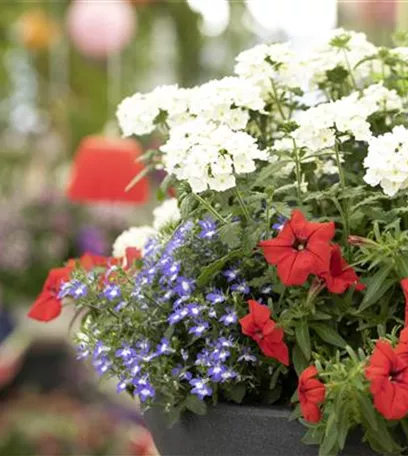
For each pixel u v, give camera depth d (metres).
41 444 3.63
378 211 1.45
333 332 1.37
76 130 6.53
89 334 1.52
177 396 1.40
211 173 1.41
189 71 6.73
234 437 1.36
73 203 4.82
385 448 1.25
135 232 1.80
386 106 1.69
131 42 6.67
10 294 4.77
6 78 6.58
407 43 1.85
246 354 1.39
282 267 1.33
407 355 1.22
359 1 3.40
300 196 1.49
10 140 5.96
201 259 1.48
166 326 1.47
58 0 6.43
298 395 1.27
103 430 3.71
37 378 4.62
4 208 4.80
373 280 1.35
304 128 1.45
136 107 1.67
